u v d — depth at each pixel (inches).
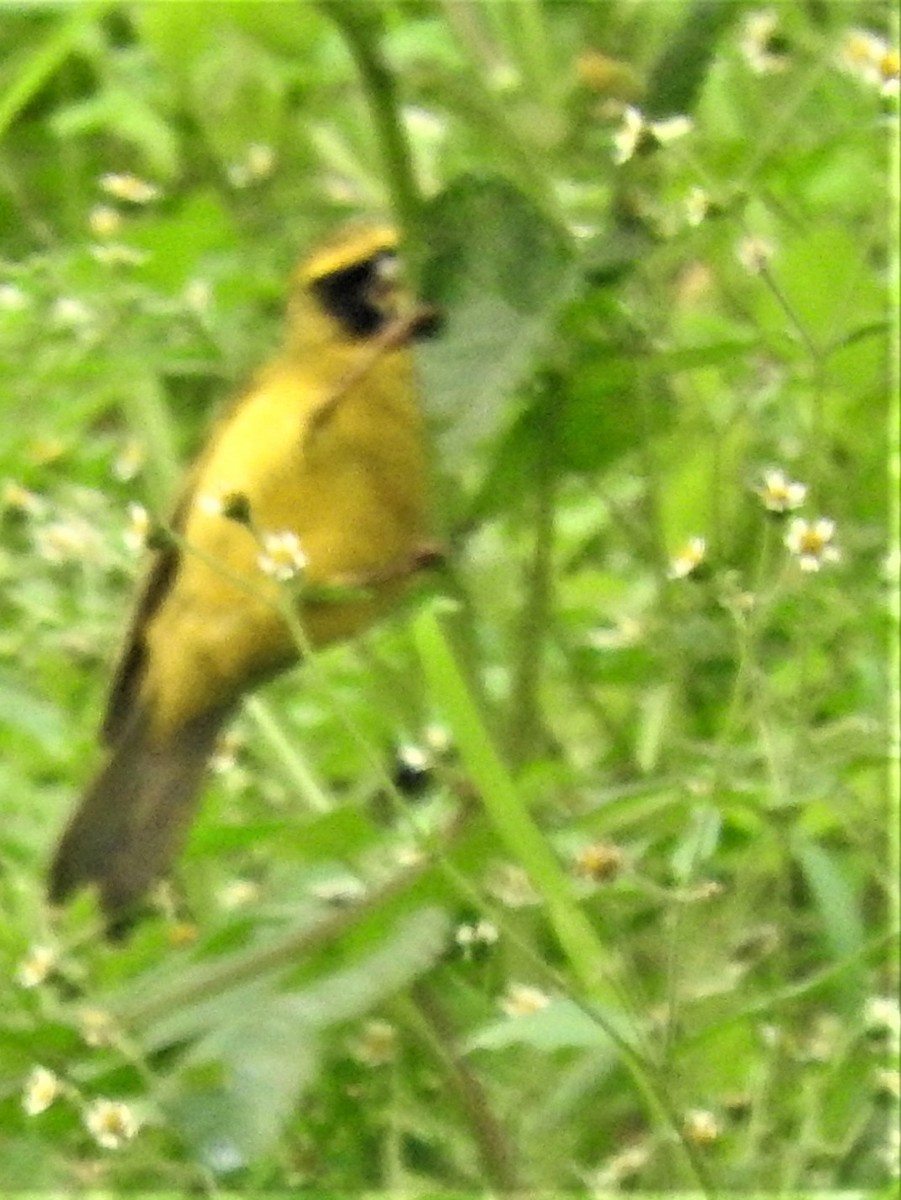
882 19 331.9
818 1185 274.5
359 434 298.8
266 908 253.8
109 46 456.1
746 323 335.0
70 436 365.7
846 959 262.1
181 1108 235.8
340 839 249.3
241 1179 278.1
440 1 295.1
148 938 282.4
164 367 344.5
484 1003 287.6
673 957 251.6
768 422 362.3
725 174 296.2
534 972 287.6
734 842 314.3
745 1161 268.4
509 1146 274.2
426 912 246.4
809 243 304.8
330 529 300.4
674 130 258.7
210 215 334.6
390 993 239.8
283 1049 235.9
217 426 315.0
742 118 350.0
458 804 281.1
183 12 309.1
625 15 359.9
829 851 323.0
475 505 278.7
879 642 308.2
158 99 412.5
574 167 319.3
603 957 247.4
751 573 328.5
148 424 370.3
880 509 331.3
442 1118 294.8
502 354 248.8
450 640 283.0
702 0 265.9
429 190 352.5
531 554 303.3
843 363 312.3
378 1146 291.9
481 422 245.8
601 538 362.0
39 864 325.4
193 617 304.8
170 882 317.4
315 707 337.4
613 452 274.8
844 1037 277.7
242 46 375.6
